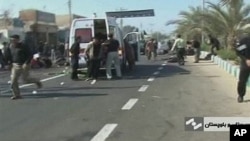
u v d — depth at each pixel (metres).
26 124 9.52
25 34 48.06
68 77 20.58
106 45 18.75
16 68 13.27
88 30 20.06
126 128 8.91
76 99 12.97
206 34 42.03
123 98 12.97
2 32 43.09
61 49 36.22
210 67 25.58
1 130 9.00
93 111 10.88
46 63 28.92
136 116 10.14
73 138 8.16
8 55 13.30
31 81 14.38
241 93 11.85
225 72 21.86
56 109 11.29
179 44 28.08
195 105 11.49
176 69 24.22
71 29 20.12
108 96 13.47
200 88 15.18
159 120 9.64
